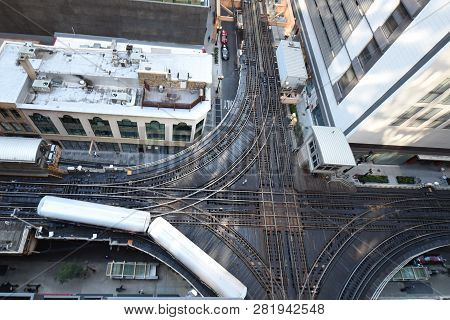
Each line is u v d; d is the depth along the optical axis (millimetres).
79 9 49469
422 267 45406
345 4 48125
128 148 48219
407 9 35594
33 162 37250
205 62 44844
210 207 42094
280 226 42312
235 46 63156
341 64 48906
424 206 47344
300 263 40281
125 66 43469
